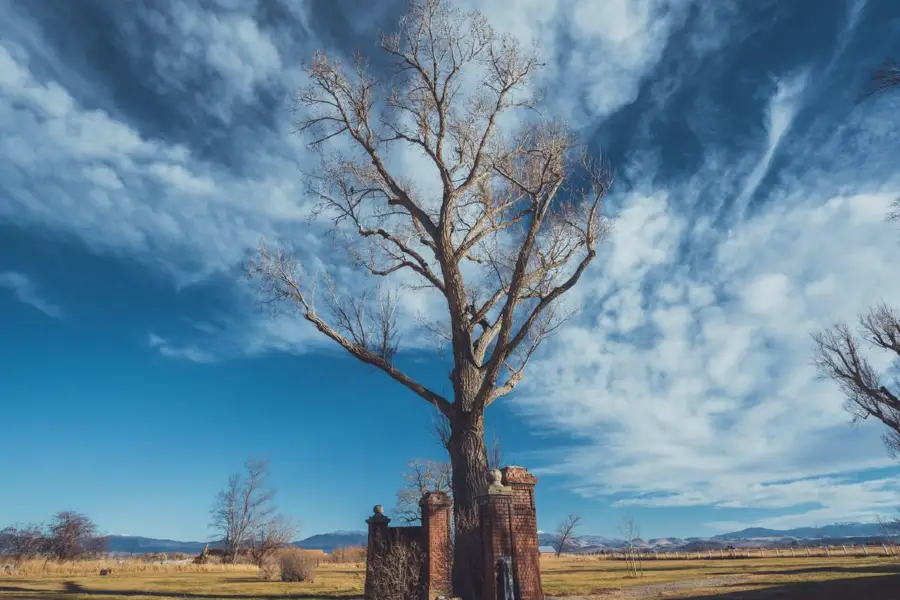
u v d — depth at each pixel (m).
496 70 20.08
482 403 16.95
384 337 19.33
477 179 19.95
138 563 49.03
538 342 20.05
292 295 18.73
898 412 37.91
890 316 38.34
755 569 32.66
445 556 16.02
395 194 21.27
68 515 61.19
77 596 20.98
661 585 23.55
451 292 19.44
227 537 60.50
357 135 20.39
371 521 16.92
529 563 11.88
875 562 32.78
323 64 19.75
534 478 12.60
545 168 17.73
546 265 19.53
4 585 26.94
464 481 16.59
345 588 25.61
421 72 19.92
